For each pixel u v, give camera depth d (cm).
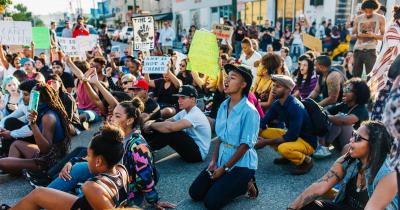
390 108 139
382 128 242
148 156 329
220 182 349
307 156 431
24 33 746
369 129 246
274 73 568
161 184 422
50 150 410
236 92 346
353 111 438
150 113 518
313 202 280
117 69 865
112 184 246
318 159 476
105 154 243
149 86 676
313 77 609
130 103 337
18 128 473
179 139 459
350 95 432
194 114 464
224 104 366
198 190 372
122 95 519
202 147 475
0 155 475
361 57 690
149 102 530
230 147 355
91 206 238
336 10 1894
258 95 582
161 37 1703
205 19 3108
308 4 2041
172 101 642
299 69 622
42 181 400
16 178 442
